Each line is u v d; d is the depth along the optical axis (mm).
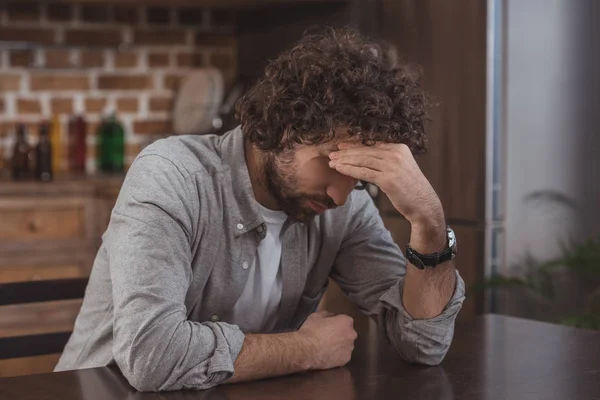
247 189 1718
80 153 4434
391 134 1576
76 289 2041
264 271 1803
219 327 1576
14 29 4375
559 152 3572
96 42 4543
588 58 3613
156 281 1546
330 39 1635
